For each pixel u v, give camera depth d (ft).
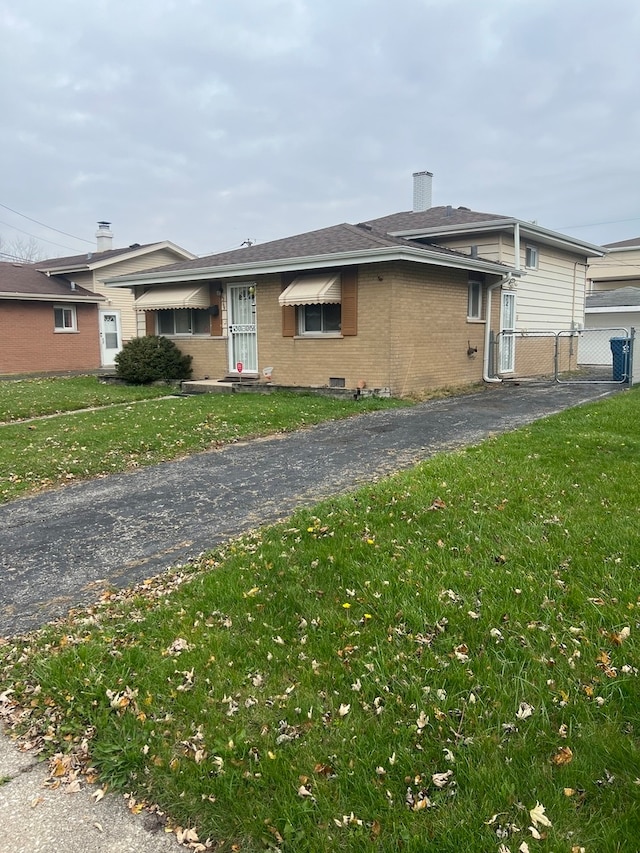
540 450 23.86
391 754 8.21
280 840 7.11
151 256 89.30
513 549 14.19
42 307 77.10
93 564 15.29
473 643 10.66
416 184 73.51
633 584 12.32
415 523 16.06
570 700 9.06
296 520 16.83
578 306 73.46
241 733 8.75
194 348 55.62
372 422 33.27
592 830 6.88
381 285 41.52
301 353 46.68
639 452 23.07
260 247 54.44
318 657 10.61
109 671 10.46
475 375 52.01
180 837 7.33
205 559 15.07
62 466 24.77
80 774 8.49
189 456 26.76
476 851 6.71
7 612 12.98
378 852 6.81
